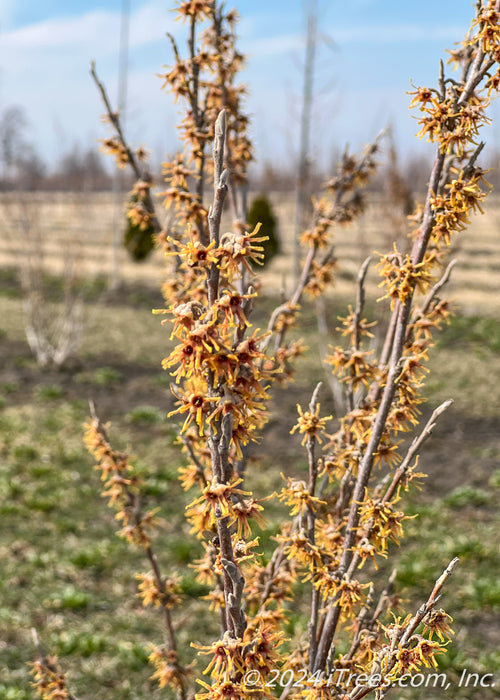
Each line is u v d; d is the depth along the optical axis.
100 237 24.25
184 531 7.33
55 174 19.08
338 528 1.84
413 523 7.51
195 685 4.73
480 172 1.59
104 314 16.94
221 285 1.30
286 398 11.51
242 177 2.59
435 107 1.53
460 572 6.61
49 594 6.11
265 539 6.60
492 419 10.88
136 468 8.52
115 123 2.45
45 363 12.91
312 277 2.76
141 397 11.56
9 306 17.28
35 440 9.46
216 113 2.30
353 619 2.03
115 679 5.12
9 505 7.56
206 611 5.97
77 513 7.59
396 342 1.73
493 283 20.12
